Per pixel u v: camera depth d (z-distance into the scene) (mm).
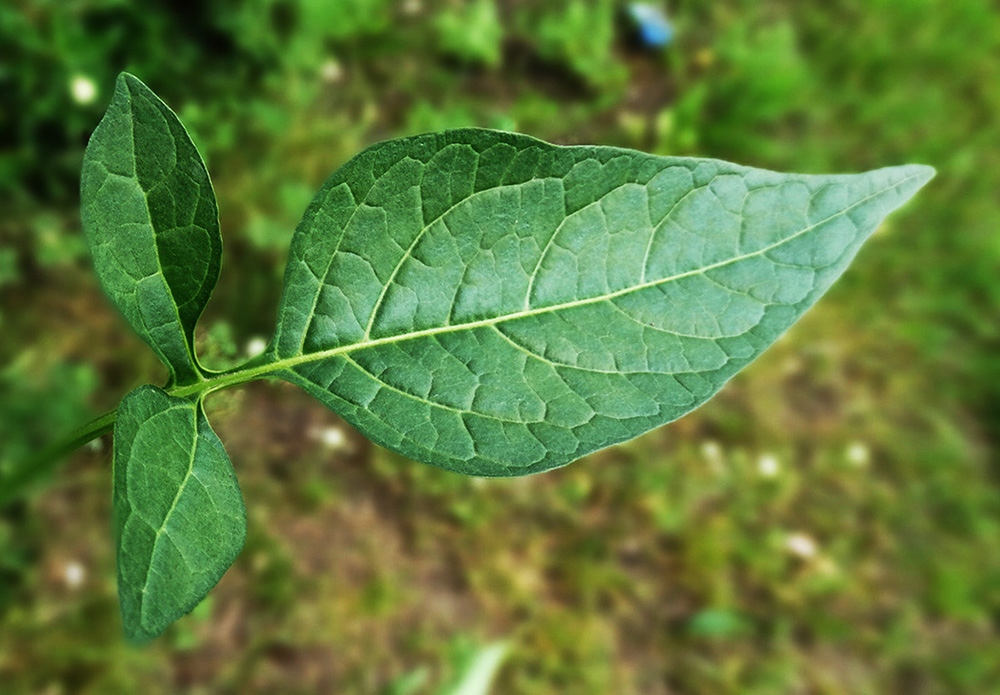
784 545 456
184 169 77
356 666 402
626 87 536
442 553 430
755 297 76
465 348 81
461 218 80
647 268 78
